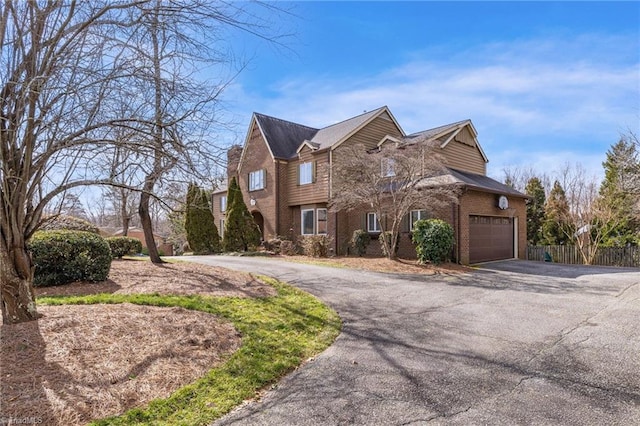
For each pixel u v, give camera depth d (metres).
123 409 3.09
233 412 3.19
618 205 17.66
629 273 11.93
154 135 5.02
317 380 3.85
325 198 17.70
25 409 2.88
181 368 3.87
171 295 6.75
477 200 14.50
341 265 12.87
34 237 7.09
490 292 8.53
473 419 3.06
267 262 13.64
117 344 4.13
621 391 3.57
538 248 18.19
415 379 3.87
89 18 4.54
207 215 20.41
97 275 7.52
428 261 12.80
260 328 5.42
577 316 6.40
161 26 4.88
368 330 5.61
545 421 3.03
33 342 3.90
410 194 12.83
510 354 4.59
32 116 4.29
